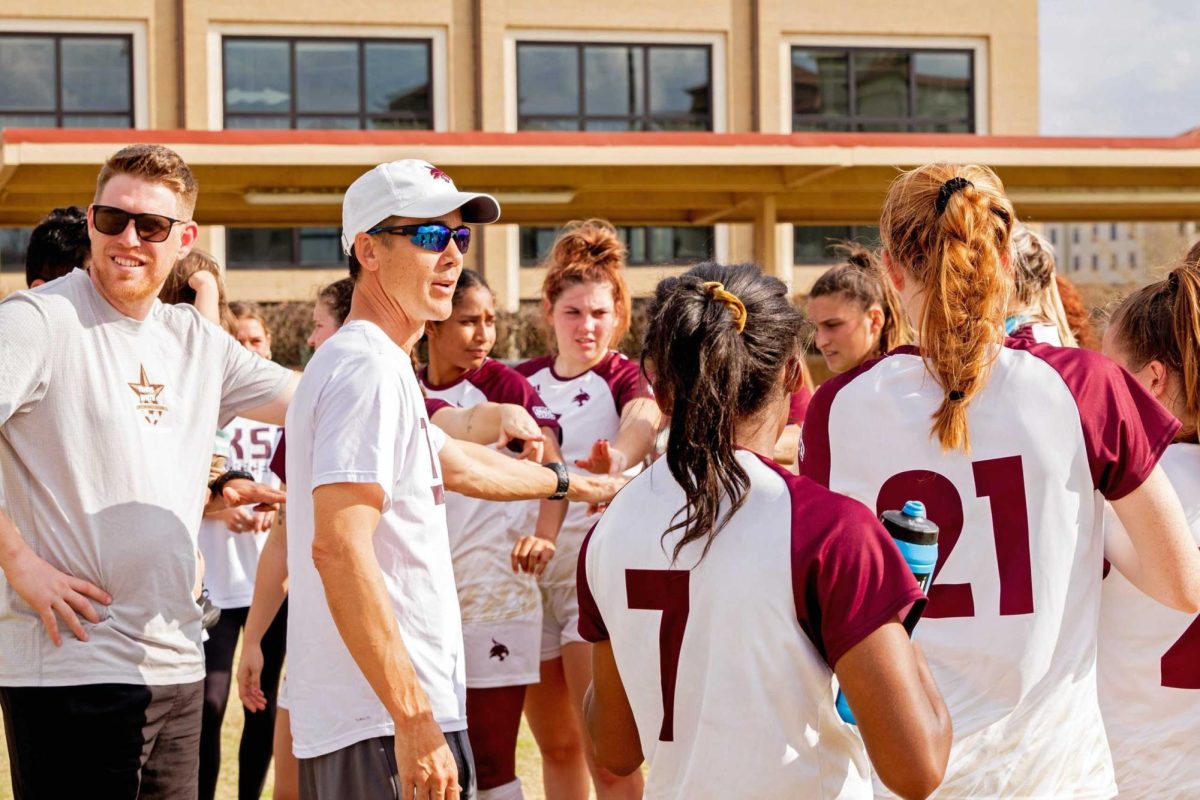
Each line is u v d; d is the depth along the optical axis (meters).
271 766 5.08
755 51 23.36
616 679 1.96
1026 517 2.08
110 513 2.62
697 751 1.78
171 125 21.48
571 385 4.06
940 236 2.10
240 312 4.93
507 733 3.57
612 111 23.02
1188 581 2.10
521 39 22.59
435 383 3.80
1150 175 15.12
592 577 1.94
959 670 2.10
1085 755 2.12
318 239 22.27
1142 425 2.11
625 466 3.53
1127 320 2.61
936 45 24.17
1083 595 2.11
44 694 2.57
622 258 4.12
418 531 2.29
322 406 2.22
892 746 1.66
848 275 4.05
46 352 2.56
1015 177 14.88
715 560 1.77
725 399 1.79
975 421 2.11
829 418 2.27
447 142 12.94
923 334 2.14
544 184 14.11
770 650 1.73
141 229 2.63
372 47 22.17
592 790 4.63
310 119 21.98
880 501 2.19
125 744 2.63
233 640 4.26
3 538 2.51
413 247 2.33
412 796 2.10
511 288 22.38
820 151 13.47
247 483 3.49
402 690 2.11
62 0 21.14
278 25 21.80
